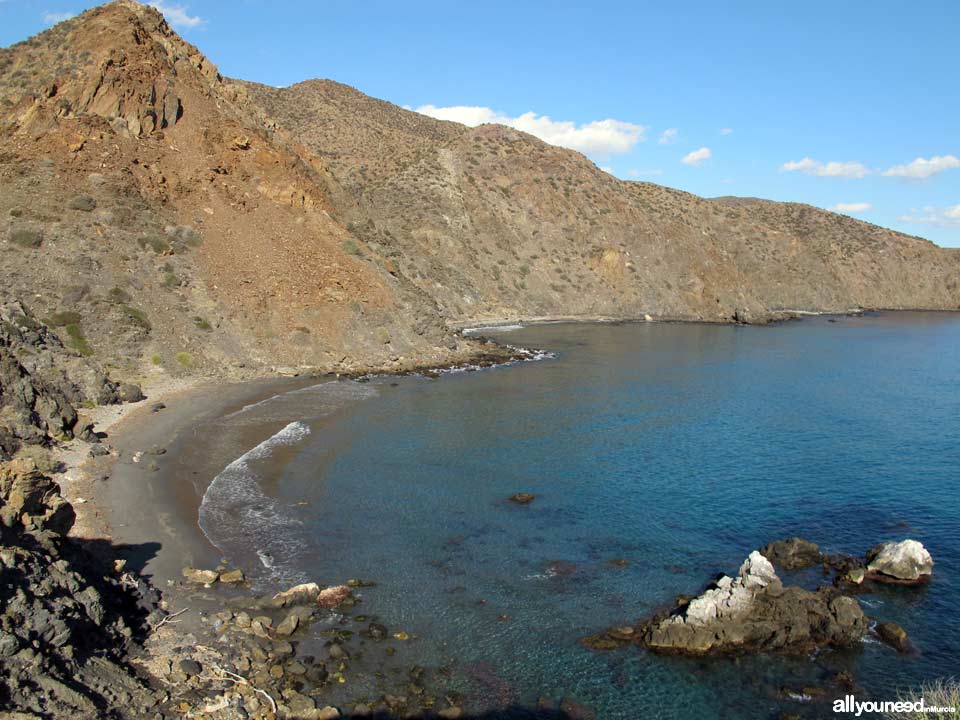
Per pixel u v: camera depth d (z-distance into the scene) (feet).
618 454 127.54
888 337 335.67
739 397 182.80
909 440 139.64
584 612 71.77
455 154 454.81
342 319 209.56
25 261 166.30
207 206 213.05
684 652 65.05
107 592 62.64
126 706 50.21
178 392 149.89
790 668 63.16
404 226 368.48
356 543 85.76
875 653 65.46
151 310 173.78
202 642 61.21
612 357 250.16
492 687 58.90
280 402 153.89
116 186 194.39
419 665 61.31
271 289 201.26
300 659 60.80
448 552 84.64
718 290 424.05
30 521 60.95
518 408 162.81
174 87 229.66
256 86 573.74
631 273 410.93
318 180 266.16
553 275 395.34
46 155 192.34
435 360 217.97
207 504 93.97
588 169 476.95
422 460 120.26
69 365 135.64
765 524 95.91
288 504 96.89
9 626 48.03
